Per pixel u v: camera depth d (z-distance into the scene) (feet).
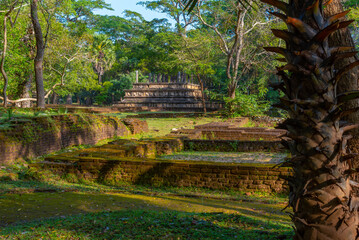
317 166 8.10
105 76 197.67
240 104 91.15
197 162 28.32
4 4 70.33
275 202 23.17
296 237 8.59
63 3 88.28
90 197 22.86
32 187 25.75
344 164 8.52
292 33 8.28
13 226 15.71
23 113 45.47
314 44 8.02
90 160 30.17
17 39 72.69
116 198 22.85
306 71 8.00
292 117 8.56
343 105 11.66
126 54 200.75
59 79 99.50
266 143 45.88
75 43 95.81
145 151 39.75
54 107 98.17
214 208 20.84
